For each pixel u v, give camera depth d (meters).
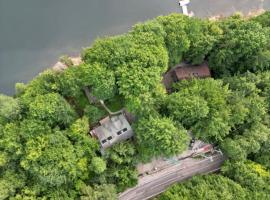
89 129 102.12
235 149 98.12
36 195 92.69
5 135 93.06
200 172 107.06
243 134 101.94
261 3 126.56
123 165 100.38
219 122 96.25
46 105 93.81
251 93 103.88
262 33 103.25
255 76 105.56
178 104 97.06
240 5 125.81
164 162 106.31
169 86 111.19
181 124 98.38
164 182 105.25
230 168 101.06
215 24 109.12
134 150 99.56
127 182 100.25
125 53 96.94
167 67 103.56
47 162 91.00
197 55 107.19
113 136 100.81
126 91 95.25
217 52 106.56
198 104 94.75
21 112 96.75
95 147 97.69
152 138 93.75
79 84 98.94
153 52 98.38
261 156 103.62
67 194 94.62
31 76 114.75
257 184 97.19
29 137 92.75
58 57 116.56
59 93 100.19
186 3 124.25
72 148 93.69
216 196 94.19
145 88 94.94
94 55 97.81
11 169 94.25
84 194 94.88
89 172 97.94
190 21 105.25
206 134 99.06
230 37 104.75
